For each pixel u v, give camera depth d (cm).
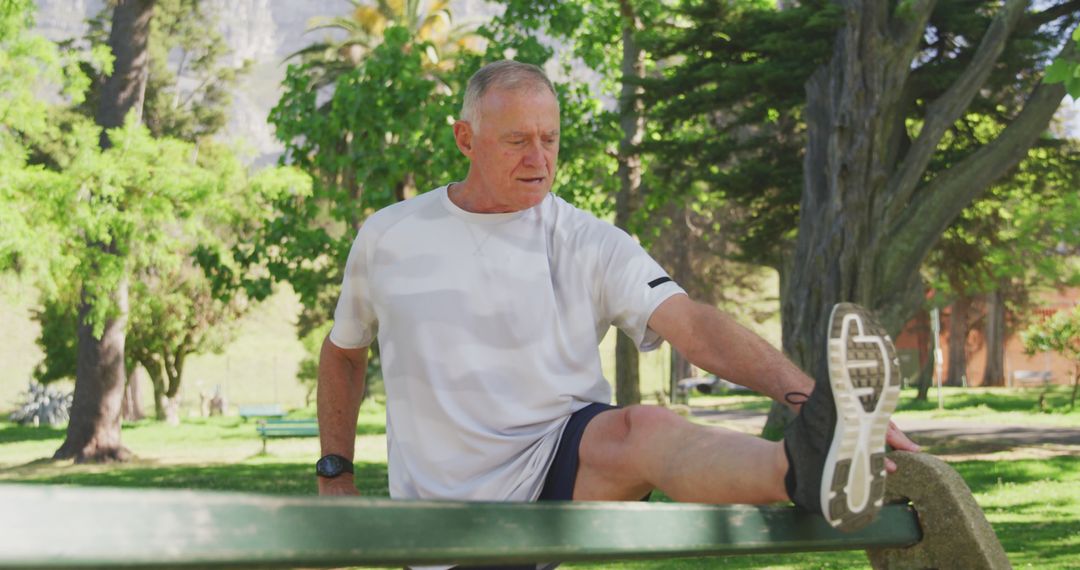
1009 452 1942
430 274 251
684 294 248
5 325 7525
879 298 1859
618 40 3023
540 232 254
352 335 279
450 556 146
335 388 291
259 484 1688
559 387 249
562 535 163
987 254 2541
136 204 2000
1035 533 995
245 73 5766
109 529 108
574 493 241
